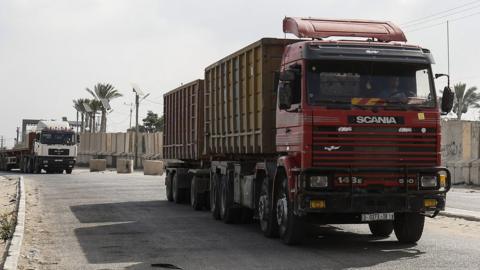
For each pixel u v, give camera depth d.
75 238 11.86
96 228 13.41
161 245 10.88
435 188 10.01
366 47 10.19
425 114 10.05
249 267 8.73
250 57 12.88
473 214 15.59
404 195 9.82
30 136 50.56
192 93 18.50
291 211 10.44
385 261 9.15
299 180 9.73
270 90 12.00
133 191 25.92
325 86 9.95
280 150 11.09
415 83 10.21
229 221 14.28
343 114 9.81
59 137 47.84
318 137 9.76
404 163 9.93
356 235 12.32
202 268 8.70
